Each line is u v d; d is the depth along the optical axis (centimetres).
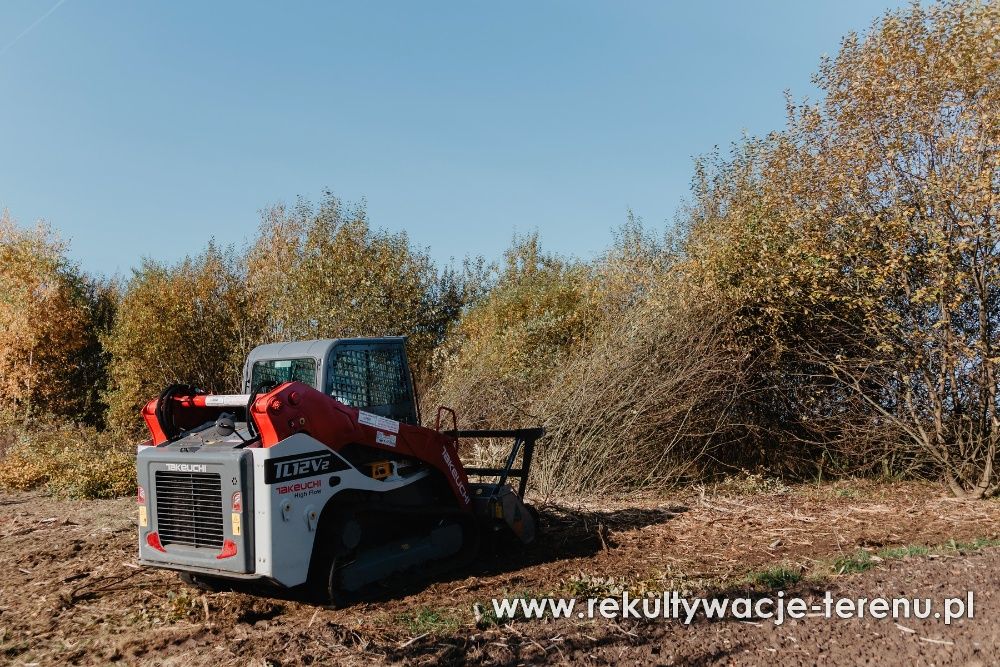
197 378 1898
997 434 895
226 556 518
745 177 1155
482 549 713
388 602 570
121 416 1819
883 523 795
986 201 808
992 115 822
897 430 1002
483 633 465
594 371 1085
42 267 1989
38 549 780
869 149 913
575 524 827
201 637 494
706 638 439
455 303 2114
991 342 895
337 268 1603
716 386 1053
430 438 647
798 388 1070
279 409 519
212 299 1942
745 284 1012
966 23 847
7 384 1939
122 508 1016
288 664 416
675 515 863
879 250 909
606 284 1381
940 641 405
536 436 733
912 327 918
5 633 526
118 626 533
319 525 556
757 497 959
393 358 655
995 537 720
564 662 413
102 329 2162
